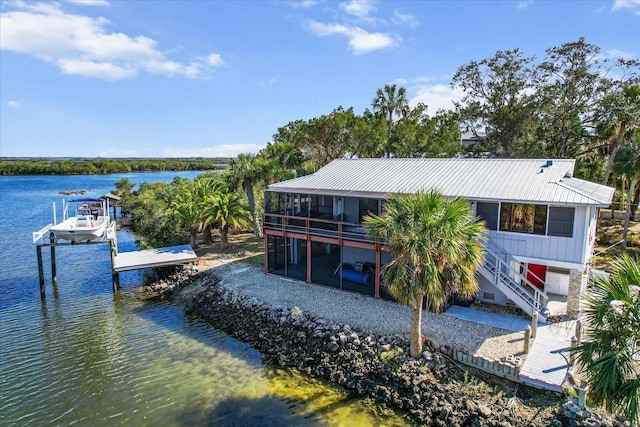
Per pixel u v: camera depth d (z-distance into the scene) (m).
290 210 25.34
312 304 20.72
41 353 18.42
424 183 21.38
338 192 22.50
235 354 18.05
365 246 21.09
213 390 15.33
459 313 18.53
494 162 23.17
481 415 12.45
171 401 14.74
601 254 29.39
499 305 19.41
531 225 18.06
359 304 20.41
